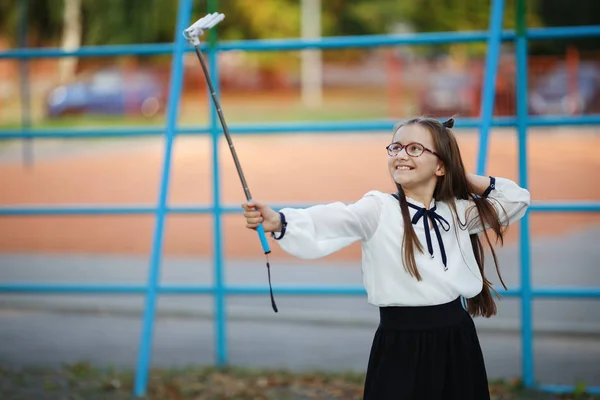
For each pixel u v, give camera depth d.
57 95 40.66
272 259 13.75
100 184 22.80
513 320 10.15
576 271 12.49
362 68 52.97
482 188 5.38
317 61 51.38
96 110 40.66
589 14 51.72
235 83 51.38
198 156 28.38
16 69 48.59
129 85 40.91
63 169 26.20
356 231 4.94
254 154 28.84
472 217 5.34
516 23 7.75
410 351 4.96
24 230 16.91
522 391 7.62
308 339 9.70
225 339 9.41
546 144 30.75
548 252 13.88
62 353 9.16
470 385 5.00
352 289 8.19
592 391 7.66
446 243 5.09
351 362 8.76
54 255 14.47
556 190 20.02
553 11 52.00
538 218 17.22
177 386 7.60
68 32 45.53
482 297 5.49
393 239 4.99
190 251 14.62
